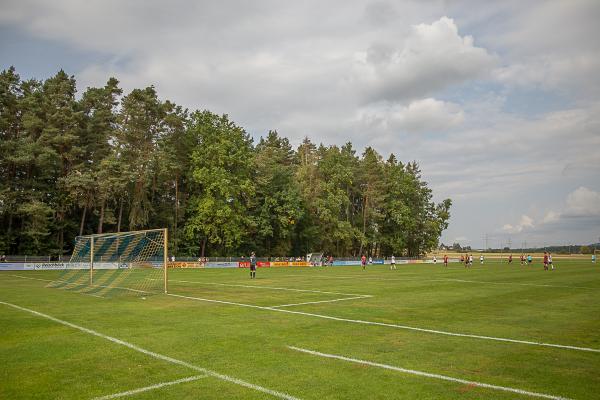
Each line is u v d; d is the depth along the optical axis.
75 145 56.53
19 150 50.12
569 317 14.95
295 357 9.17
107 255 42.91
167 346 10.12
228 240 63.31
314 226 78.94
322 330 12.26
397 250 93.56
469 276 39.16
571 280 33.12
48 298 19.91
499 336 11.58
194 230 65.56
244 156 66.31
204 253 68.94
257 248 74.12
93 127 58.88
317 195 78.38
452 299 20.30
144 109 59.69
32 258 48.62
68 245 59.00
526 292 23.78
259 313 15.52
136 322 13.40
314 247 83.44
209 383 7.41
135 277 35.19
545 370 8.35
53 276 35.88
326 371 8.14
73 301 18.80
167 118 61.84
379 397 6.76
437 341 10.88
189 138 66.06
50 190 54.31
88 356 9.16
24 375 7.81
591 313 15.96
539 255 161.62
